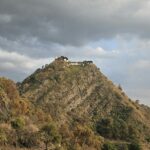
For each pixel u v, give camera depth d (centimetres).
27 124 14212
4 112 14075
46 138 12925
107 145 17525
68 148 14288
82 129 17312
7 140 11719
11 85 16562
